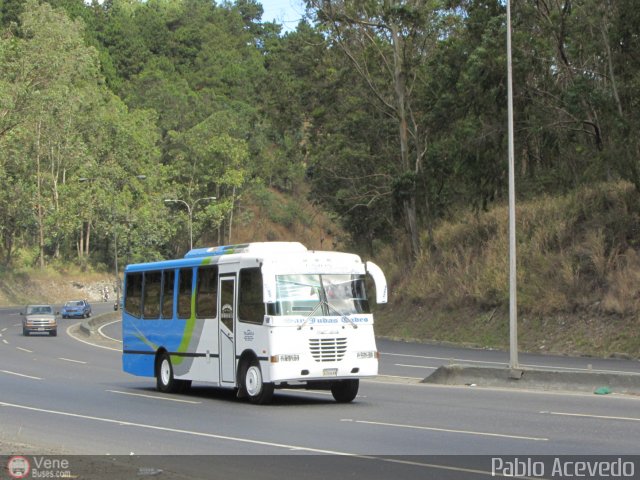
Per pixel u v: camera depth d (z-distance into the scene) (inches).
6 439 539.2
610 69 1624.0
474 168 1860.2
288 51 2397.9
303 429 582.9
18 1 5137.8
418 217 2295.8
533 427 570.6
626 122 1598.2
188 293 856.3
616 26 1611.7
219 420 639.8
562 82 1814.7
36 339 1950.1
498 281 1691.7
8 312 3198.8
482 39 1754.4
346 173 2416.3
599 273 1534.2
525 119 1808.6
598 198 1720.0
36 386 932.0
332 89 2268.7
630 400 731.4
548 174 1961.1
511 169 937.5
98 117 4264.3
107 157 4347.9
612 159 1622.8
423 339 1774.1
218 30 7066.9
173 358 869.8
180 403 768.9
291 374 729.6
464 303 1790.1
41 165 4136.3
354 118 2332.7
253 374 752.3
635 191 1654.8
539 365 1176.8
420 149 2182.6
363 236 2625.5
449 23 2073.1
